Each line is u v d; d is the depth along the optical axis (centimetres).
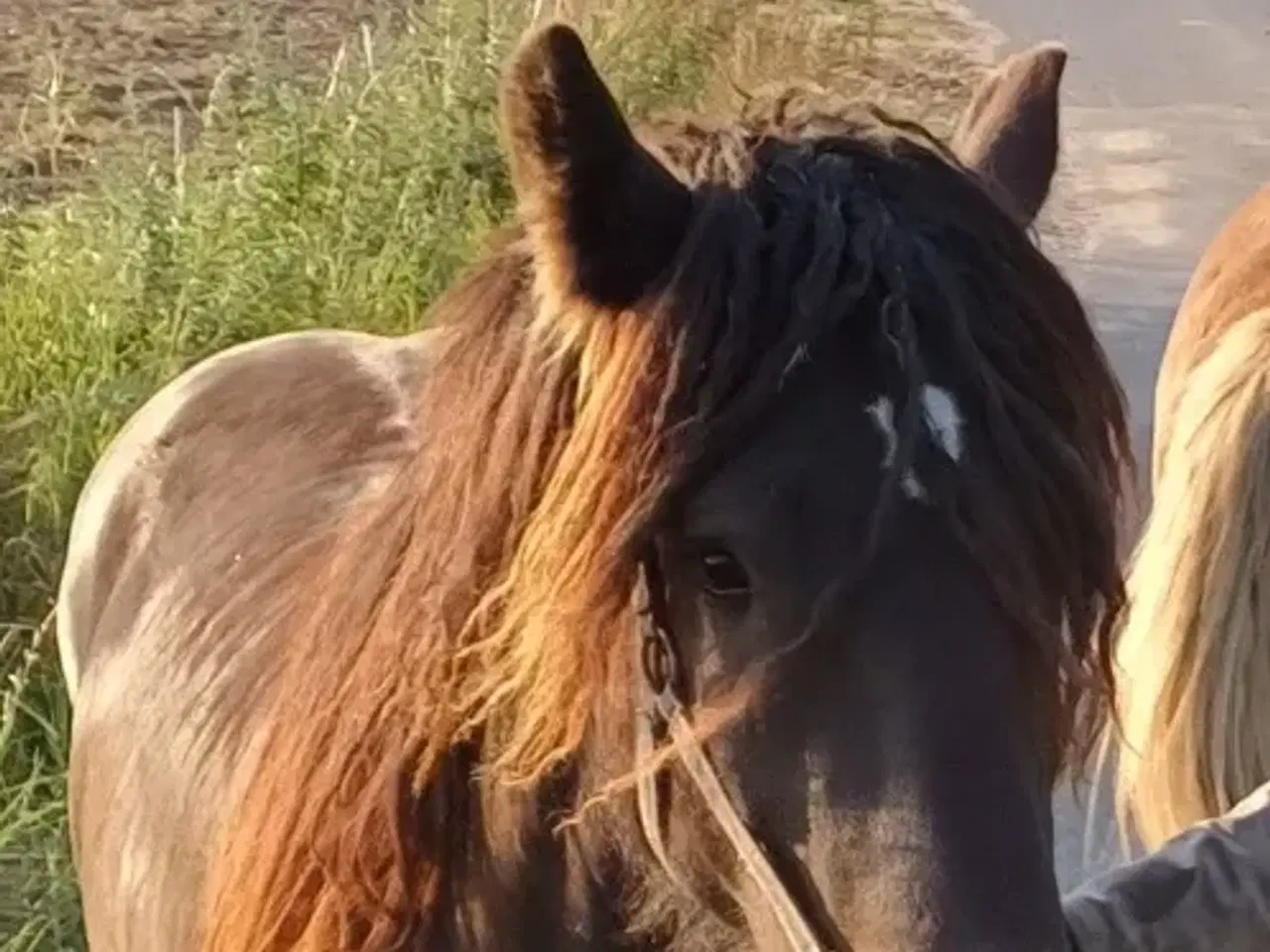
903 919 168
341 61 687
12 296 547
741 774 180
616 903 207
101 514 322
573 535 181
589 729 198
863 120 191
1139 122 1036
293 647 242
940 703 172
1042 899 169
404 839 211
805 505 175
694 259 180
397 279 556
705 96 355
